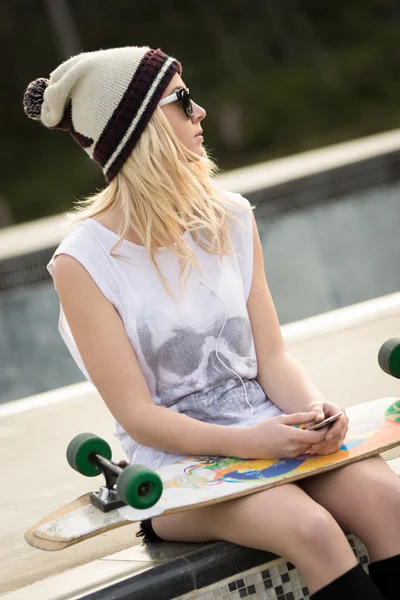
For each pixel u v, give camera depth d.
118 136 2.79
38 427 4.59
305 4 38.56
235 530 2.48
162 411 2.62
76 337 2.72
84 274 2.71
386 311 5.39
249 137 31.55
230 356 2.80
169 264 2.79
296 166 11.71
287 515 2.33
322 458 2.53
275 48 37.06
